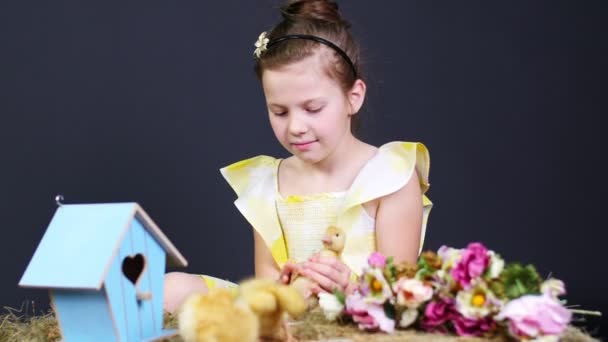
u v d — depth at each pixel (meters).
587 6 3.90
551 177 3.92
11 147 3.82
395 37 3.94
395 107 3.93
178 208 3.86
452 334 1.63
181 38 3.87
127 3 3.85
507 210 3.92
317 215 2.26
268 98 2.11
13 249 3.79
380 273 1.64
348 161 2.27
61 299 1.65
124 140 3.84
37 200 3.81
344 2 3.93
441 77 3.93
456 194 3.92
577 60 3.91
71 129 3.83
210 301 1.48
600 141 3.90
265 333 1.59
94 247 1.62
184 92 3.87
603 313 3.39
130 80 3.85
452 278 1.59
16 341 1.96
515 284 1.58
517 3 3.91
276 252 2.31
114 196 3.83
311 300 1.90
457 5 3.92
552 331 1.52
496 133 3.92
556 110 3.91
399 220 2.19
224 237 3.86
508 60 3.91
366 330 1.66
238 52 3.90
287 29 2.15
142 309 1.69
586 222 3.90
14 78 3.83
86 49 3.84
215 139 3.88
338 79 2.11
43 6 3.84
